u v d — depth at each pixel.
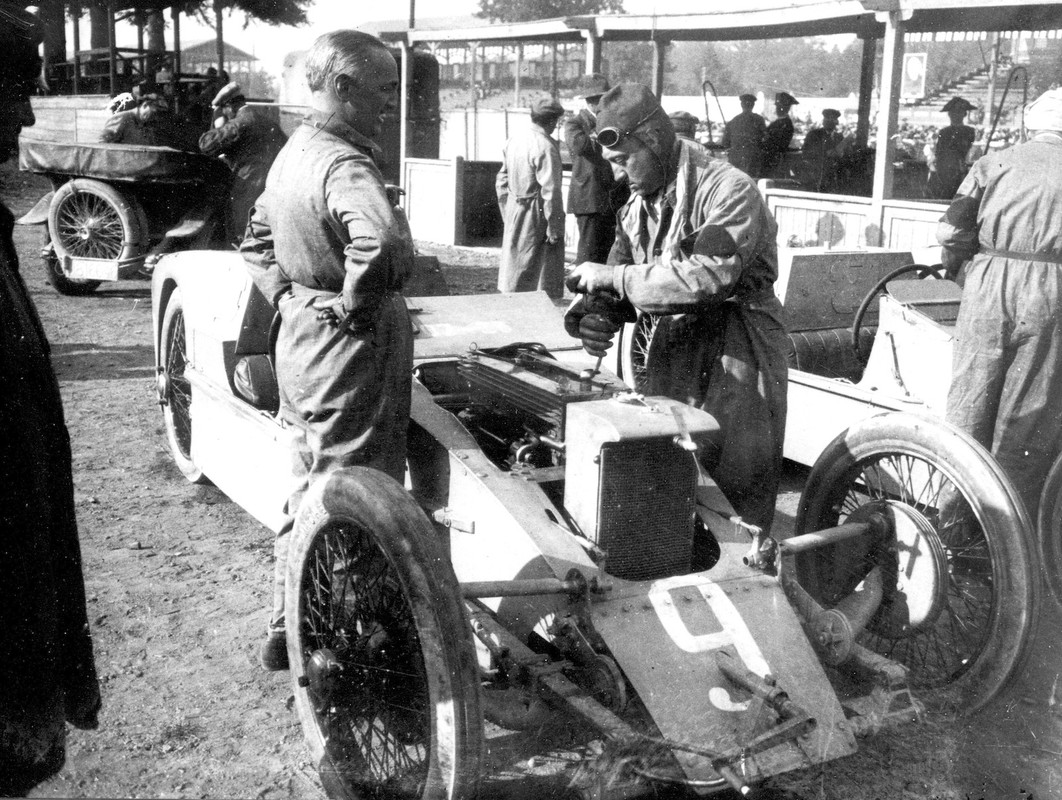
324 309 2.82
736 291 3.28
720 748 2.35
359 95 2.83
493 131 18.70
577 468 2.79
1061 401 3.93
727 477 3.29
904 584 3.02
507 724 2.53
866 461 3.26
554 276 8.39
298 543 2.64
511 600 2.76
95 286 10.03
